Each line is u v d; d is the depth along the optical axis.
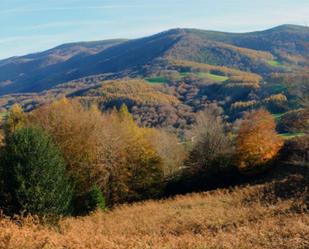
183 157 49.19
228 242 12.80
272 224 15.79
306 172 32.75
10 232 10.98
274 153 40.31
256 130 40.59
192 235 16.45
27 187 17.45
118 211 28.17
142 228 19.69
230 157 42.72
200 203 27.84
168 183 44.03
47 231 13.01
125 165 39.44
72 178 33.97
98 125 38.97
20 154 17.62
